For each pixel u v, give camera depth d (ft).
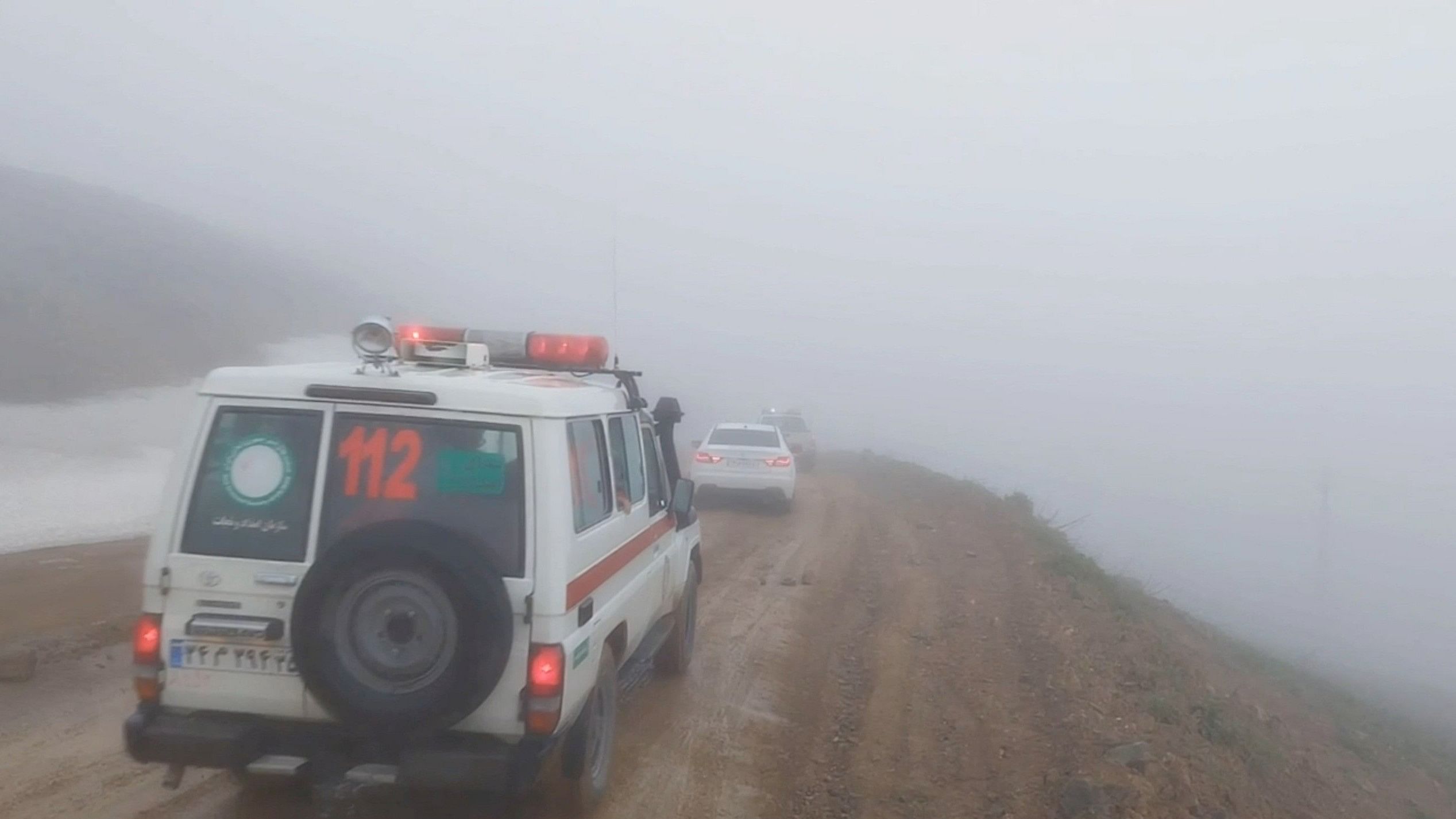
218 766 15.44
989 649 32.50
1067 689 27.20
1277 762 26.61
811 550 51.72
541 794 19.72
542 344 21.11
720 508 67.00
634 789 20.72
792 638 33.86
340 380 15.88
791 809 20.42
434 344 19.93
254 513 15.72
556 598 15.33
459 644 14.35
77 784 19.62
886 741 24.18
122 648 29.43
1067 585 42.14
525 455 15.71
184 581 15.57
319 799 19.13
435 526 15.01
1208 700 28.30
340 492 15.74
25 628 30.32
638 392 23.22
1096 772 20.83
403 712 14.43
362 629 14.58
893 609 38.14
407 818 18.71
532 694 15.10
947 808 20.68
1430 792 38.34
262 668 15.40
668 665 28.19
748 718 25.70
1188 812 20.20
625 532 20.15
